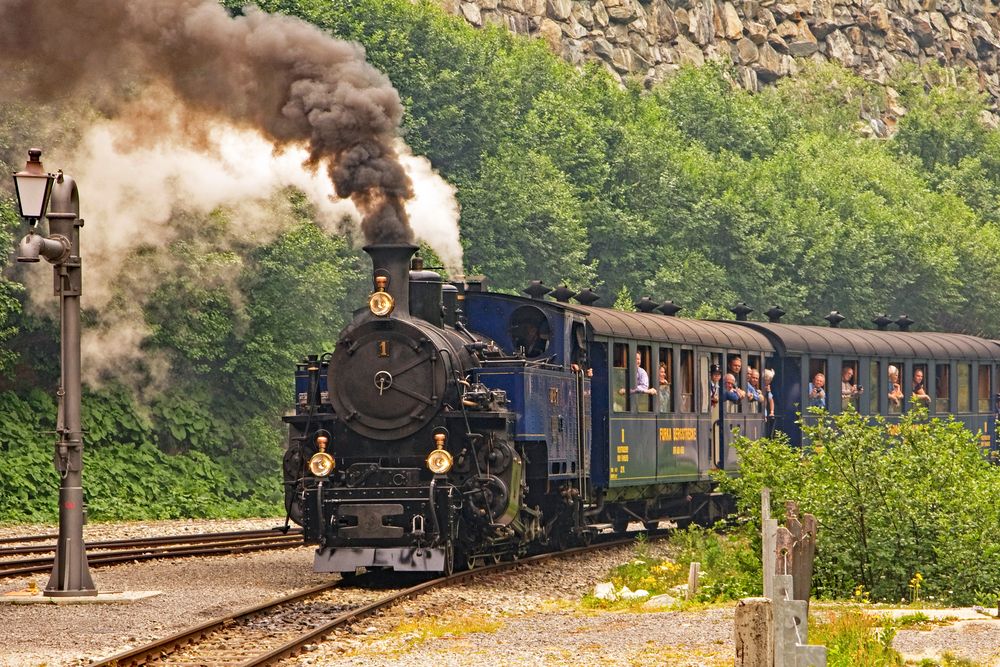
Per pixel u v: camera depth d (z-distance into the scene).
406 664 40.41
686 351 86.44
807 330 101.44
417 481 62.53
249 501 118.62
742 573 60.88
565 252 166.62
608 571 68.56
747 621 30.64
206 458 118.44
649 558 70.94
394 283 63.66
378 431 63.12
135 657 39.88
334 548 61.72
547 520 74.06
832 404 99.50
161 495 111.44
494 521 62.59
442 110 164.75
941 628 46.03
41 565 67.12
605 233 181.88
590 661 40.84
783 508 60.81
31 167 53.66
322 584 60.50
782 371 98.12
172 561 70.75
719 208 191.88
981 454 63.47
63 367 55.75
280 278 127.56
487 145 169.50
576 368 73.44
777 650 29.42
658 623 48.19
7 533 90.00
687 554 71.00
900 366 107.88
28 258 52.00
